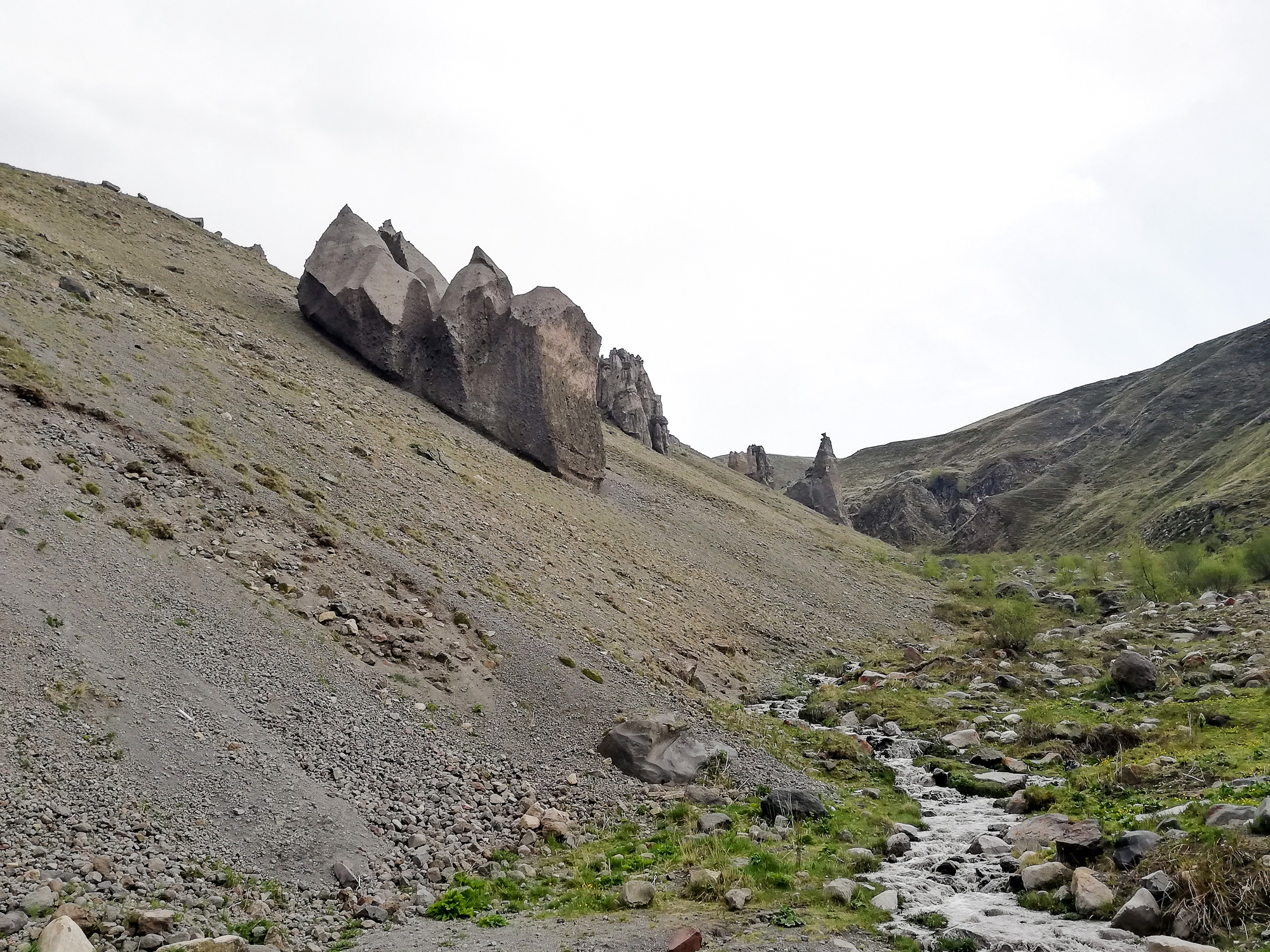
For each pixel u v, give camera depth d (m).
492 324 49.03
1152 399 186.12
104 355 25.77
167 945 8.88
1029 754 22.00
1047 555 126.00
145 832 10.91
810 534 74.94
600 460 52.31
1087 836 13.49
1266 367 168.50
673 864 13.92
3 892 9.06
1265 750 18.89
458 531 28.98
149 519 18.44
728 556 53.25
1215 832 12.56
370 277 47.31
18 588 13.84
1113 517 132.75
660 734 19.02
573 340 51.84
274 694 15.29
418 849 13.05
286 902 10.88
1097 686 29.58
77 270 33.38
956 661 35.97
